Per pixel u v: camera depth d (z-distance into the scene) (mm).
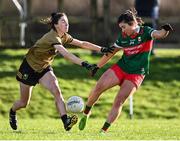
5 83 40906
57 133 23578
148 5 47031
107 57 23156
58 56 46125
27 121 31844
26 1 51906
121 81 22609
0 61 44906
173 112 38688
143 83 42219
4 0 56844
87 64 21812
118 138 21531
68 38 23406
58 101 22828
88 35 53469
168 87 41969
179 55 48781
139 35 22391
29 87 23656
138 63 22422
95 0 48062
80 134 22984
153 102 39719
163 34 22141
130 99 36281
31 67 23141
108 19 47719
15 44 49562
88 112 23203
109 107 38500
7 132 24109
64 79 41844
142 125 28859
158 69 44875
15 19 49125
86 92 40375
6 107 38031
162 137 22453
